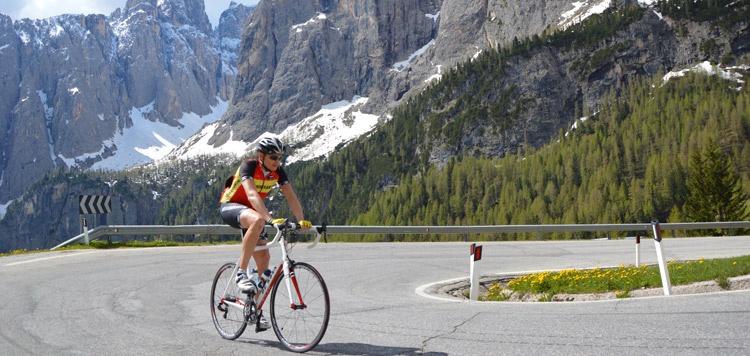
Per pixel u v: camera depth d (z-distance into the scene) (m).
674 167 138.50
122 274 13.98
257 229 5.85
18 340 6.53
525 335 6.17
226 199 6.30
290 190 6.27
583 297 11.58
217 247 22.92
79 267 15.25
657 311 7.35
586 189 162.25
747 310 7.04
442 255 22.12
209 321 7.70
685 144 156.00
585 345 5.56
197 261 17.41
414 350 5.67
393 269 17.38
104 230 23.31
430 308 8.88
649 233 38.19
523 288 13.02
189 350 5.89
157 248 21.83
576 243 29.47
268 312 6.10
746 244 28.45
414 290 12.90
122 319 7.89
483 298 13.40
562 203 159.38
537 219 157.50
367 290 12.66
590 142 189.12
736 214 85.44
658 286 11.47
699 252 23.77
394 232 30.09
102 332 6.95
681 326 6.26
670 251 24.55
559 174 178.25
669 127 179.38
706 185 86.19
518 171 195.25
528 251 24.58
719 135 155.00
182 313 8.45
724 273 10.72
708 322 6.41
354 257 20.80
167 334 6.77
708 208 86.06
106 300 9.86
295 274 5.73
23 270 14.41
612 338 5.82
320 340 5.71
